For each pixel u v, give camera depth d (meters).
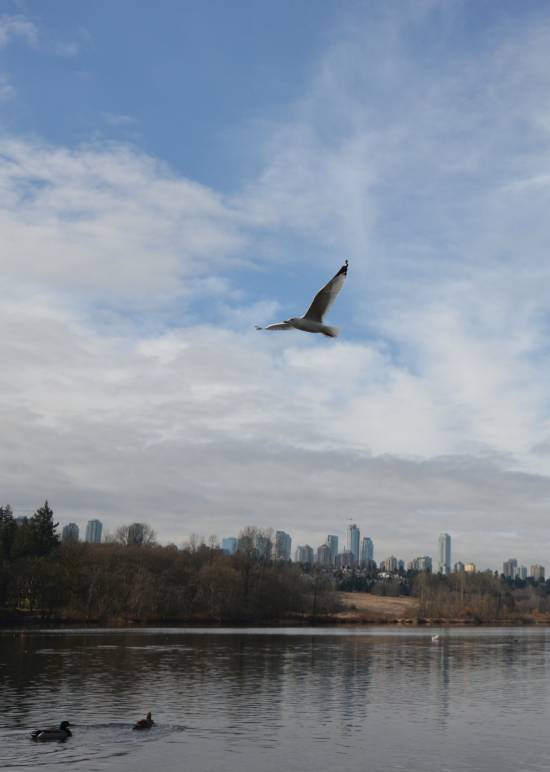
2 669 65.00
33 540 167.88
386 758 35.00
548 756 35.59
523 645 110.31
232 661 76.12
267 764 33.53
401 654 89.81
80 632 119.25
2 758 33.75
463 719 44.78
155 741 37.47
